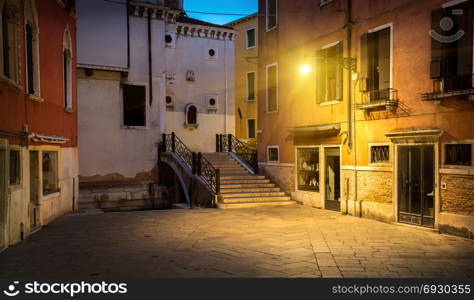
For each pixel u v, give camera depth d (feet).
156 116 66.49
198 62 75.82
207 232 31.94
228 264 22.67
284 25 50.78
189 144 74.23
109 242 28.45
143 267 22.08
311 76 46.19
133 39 64.85
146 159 65.62
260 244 27.68
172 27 69.62
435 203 31.48
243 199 47.34
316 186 46.09
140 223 36.27
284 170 51.29
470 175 28.91
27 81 30.96
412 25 33.78
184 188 55.52
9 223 27.04
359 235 30.63
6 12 27.86
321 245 27.30
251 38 97.40
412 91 33.71
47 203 36.76
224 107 77.77
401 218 34.83
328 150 44.11
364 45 38.32
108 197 61.93
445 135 30.73
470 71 29.63
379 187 37.04
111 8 62.80
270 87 54.34
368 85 38.11
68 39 44.60
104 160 62.85
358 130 39.40
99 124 62.69
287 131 50.60
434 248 26.43
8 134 26.53
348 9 40.45
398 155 35.06
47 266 22.34
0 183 26.20
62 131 41.98
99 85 62.80
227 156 61.98
